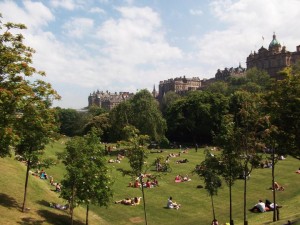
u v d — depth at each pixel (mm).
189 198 49281
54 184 52719
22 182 43688
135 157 33656
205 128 125875
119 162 79375
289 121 33469
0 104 22125
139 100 109375
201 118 127188
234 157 34125
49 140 33562
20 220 31672
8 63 23109
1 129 22422
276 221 34281
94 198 34781
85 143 34562
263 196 48438
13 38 23969
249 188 52719
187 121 130000
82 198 33844
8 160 51969
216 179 36406
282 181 55844
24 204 34312
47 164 34562
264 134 32344
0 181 40781
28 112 25438
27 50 24531
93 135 35719
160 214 42906
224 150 34375
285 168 65812
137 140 33875
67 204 40531
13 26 23953
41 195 42500
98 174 34125
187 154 92875
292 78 34438
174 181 59344
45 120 31641
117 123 110000
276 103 33531
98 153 35312
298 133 33625
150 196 50844
